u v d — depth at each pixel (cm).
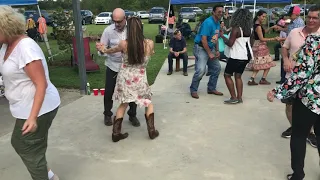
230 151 360
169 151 362
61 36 933
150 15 2830
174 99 561
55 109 248
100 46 374
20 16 225
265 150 362
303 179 302
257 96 575
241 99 533
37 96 220
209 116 472
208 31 527
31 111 219
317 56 253
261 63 643
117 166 331
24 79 227
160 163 336
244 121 452
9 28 216
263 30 642
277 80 700
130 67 365
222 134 407
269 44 1371
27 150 244
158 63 930
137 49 351
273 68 831
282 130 418
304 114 266
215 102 541
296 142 279
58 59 1018
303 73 258
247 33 498
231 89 527
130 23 350
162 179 306
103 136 405
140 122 452
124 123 449
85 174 316
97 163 338
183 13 2572
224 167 326
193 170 321
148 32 1991
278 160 339
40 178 257
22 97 230
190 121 452
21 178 311
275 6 2925
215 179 305
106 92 427
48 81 247
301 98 265
